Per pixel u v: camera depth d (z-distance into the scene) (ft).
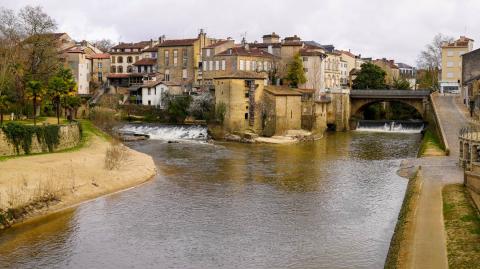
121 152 237.45
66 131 252.21
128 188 197.77
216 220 158.71
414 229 129.29
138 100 446.60
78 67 478.18
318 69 465.88
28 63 338.34
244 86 357.00
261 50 470.39
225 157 275.18
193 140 350.02
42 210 162.30
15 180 174.50
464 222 132.57
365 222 156.97
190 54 462.60
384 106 485.56
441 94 423.64
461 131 226.79
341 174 228.63
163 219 159.22
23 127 221.66
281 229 150.51
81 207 169.99
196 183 208.64
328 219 159.94
